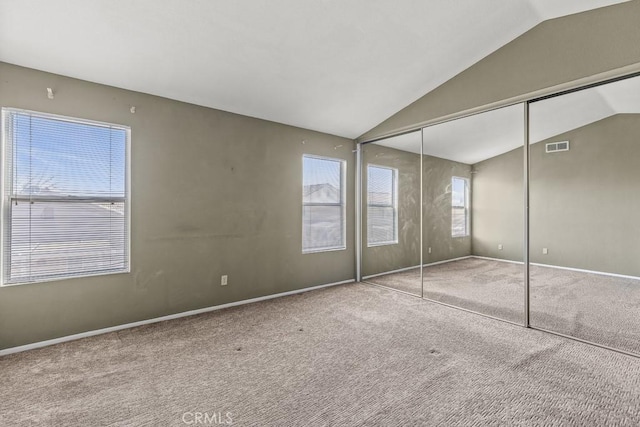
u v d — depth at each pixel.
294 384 2.07
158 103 3.23
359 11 2.46
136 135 3.10
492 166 3.67
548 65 2.79
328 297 4.11
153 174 3.20
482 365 2.30
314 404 1.85
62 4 2.06
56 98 2.71
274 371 2.24
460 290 4.08
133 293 3.09
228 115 3.72
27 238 2.62
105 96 2.95
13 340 2.53
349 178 4.94
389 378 2.13
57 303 2.71
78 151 2.84
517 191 3.49
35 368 2.27
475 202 3.89
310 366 2.30
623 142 2.79
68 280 2.76
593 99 2.82
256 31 2.52
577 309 3.09
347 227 4.93
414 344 2.67
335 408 1.81
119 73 2.82
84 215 2.87
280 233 4.17
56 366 2.30
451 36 2.89
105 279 2.94
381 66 3.21
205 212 3.54
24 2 2.02
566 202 3.11
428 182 4.26
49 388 2.02
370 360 2.39
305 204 4.46
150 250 3.18
